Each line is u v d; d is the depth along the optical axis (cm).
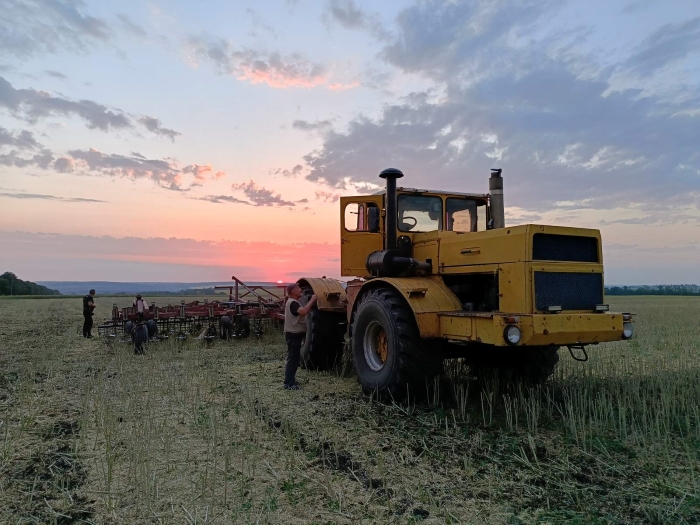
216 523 296
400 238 625
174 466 381
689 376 645
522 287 475
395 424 488
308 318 778
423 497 330
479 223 707
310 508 315
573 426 450
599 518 305
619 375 685
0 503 326
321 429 470
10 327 1557
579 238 507
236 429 469
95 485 350
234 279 1282
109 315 2153
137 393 598
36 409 546
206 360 843
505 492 340
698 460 393
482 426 479
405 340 538
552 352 609
